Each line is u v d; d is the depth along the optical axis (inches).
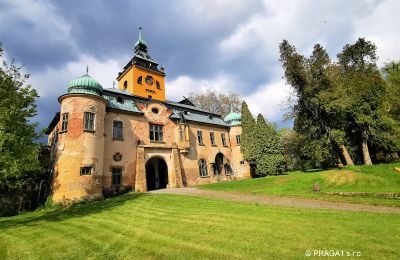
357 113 1140.5
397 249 246.8
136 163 1039.6
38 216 650.2
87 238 358.6
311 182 900.0
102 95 1000.2
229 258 245.8
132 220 462.3
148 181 1254.3
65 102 885.8
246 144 1453.0
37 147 638.5
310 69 1219.9
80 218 533.3
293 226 348.8
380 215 399.9
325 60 1207.6
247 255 250.4
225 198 691.4
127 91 1343.5
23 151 582.9
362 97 1154.0
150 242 314.8
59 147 839.7
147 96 1449.3
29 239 381.7
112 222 459.8
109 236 359.3
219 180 1386.6
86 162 844.0
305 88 1228.5
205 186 1063.0
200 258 250.7
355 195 645.3
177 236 331.6
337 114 1194.0
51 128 1176.2
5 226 526.3
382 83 1173.7
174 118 1258.0
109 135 995.3
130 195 855.1
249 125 1472.7
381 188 727.7
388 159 1334.9
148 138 1119.0
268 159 1370.6
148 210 558.3
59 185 792.3
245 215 441.1
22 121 612.7
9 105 592.4
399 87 1168.8
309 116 1322.6
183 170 1223.5
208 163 1360.7
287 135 2177.7
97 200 831.7
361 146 1290.6
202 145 1366.9
